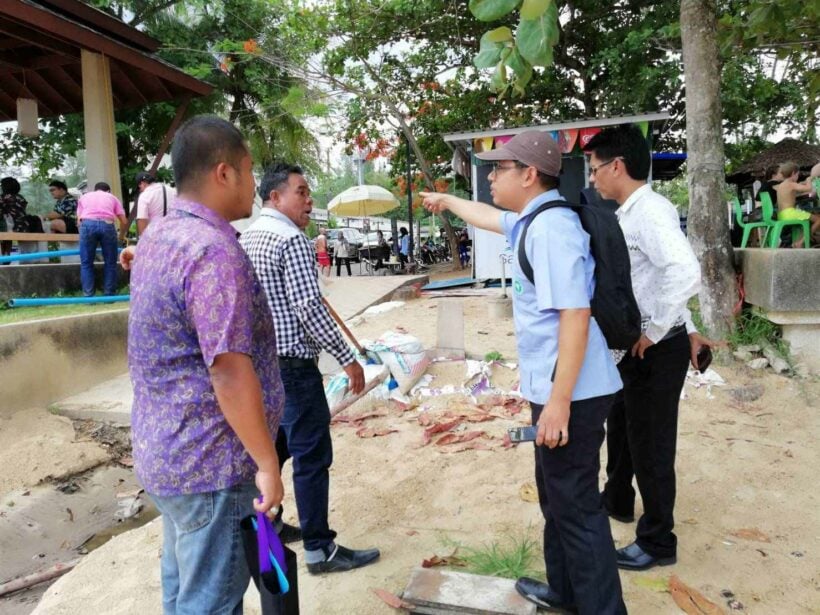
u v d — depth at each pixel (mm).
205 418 1740
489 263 10844
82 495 4984
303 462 2891
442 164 19516
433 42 15766
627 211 2777
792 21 6078
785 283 5379
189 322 1694
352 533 3342
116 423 5832
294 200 2938
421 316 8477
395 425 4828
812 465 3961
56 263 9164
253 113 17812
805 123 15008
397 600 2689
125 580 3045
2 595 3625
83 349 6457
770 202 6645
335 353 2854
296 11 14945
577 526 2230
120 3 15305
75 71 10961
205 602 1820
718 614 2547
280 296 2779
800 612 2588
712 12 5781
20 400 5805
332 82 15070
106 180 9680
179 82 10805
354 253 22672
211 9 16750
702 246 5859
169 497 1763
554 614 2594
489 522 3391
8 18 7961
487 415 4883
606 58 13352
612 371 2246
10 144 15820
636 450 2822
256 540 1759
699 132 5832
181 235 1701
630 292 2199
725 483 3748
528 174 2287
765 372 5469
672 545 2898
